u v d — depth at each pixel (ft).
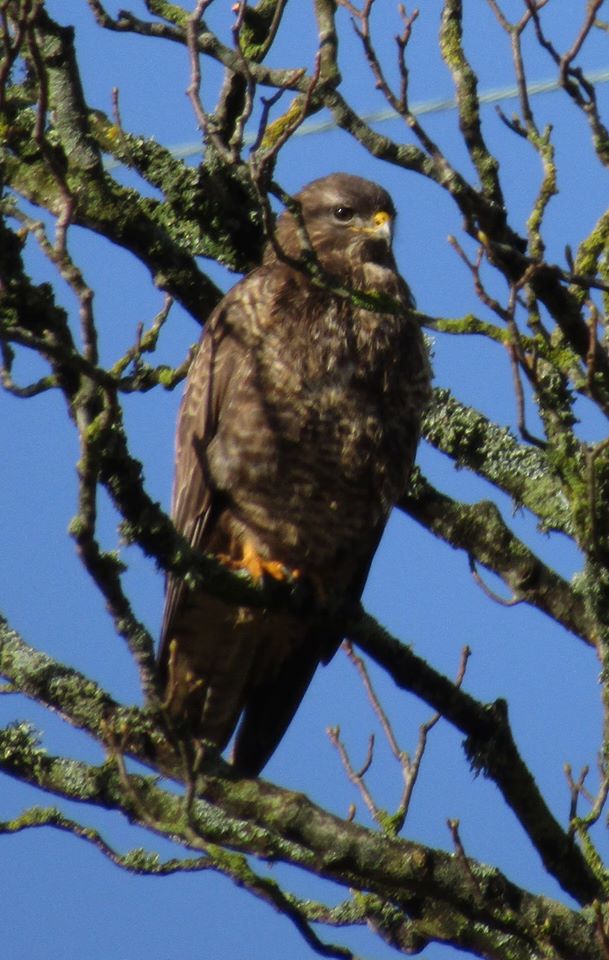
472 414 40.14
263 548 38.42
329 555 38.65
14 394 24.91
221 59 32.91
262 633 38.34
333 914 32.14
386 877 29.14
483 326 27.84
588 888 30.86
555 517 38.52
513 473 39.40
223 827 30.09
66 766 29.66
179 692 38.81
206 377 38.11
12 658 29.99
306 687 39.19
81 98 34.01
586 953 28.96
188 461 38.68
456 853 29.19
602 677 30.35
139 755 29.66
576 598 37.09
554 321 28.55
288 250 40.96
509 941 30.55
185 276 36.88
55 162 23.75
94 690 29.71
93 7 33.35
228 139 38.06
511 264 28.04
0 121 25.84
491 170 29.81
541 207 28.68
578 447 31.12
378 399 37.83
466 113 30.07
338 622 37.06
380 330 37.83
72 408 25.32
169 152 39.24
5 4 24.56
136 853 29.40
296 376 37.27
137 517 26.81
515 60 29.12
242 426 37.58
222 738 39.40
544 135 29.17
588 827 31.19
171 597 37.58
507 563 37.60
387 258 41.52
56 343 23.62
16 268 24.45
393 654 32.07
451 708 31.63
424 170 29.27
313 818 29.55
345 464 37.86
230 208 39.29
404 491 39.14
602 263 31.73
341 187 41.98
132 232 35.53
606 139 29.25
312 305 37.47
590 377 26.91
